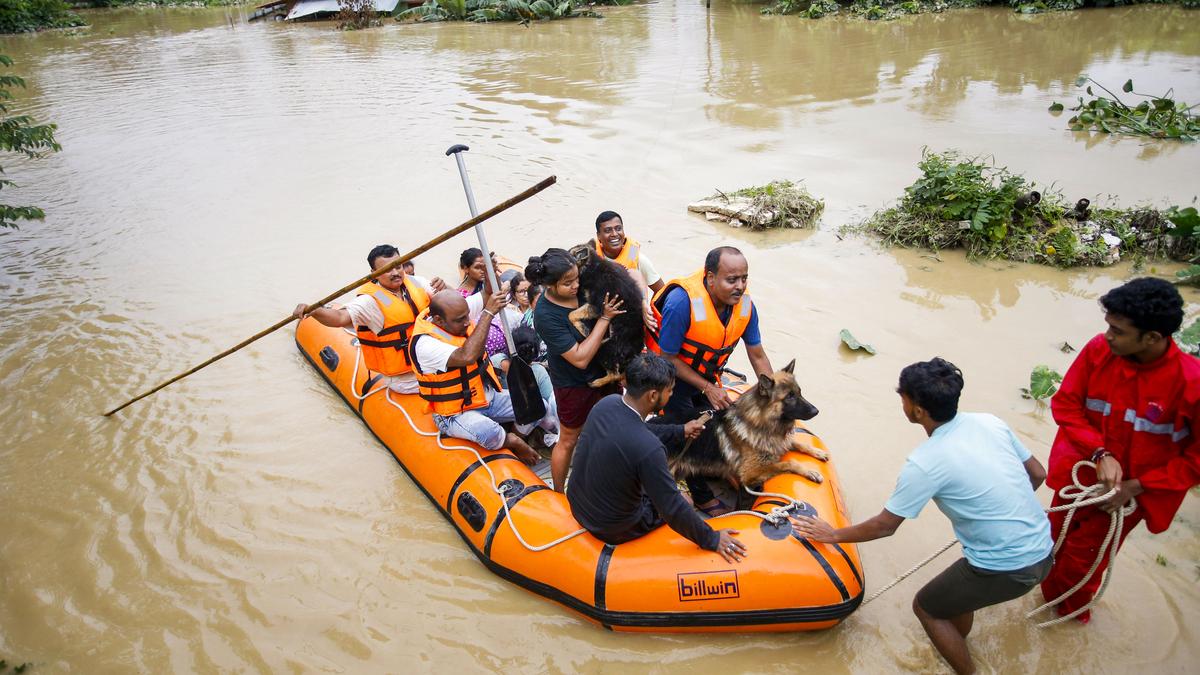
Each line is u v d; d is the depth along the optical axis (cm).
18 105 1592
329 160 1178
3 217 778
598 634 393
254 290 793
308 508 496
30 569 455
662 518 405
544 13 2366
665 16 2339
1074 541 358
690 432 432
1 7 2650
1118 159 992
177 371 657
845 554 382
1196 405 308
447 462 478
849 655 375
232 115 1450
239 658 393
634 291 428
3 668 393
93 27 2806
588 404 443
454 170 1101
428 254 849
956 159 1012
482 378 498
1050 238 771
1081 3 1980
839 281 746
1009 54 1572
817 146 1113
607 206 951
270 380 642
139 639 406
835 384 587
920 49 1664
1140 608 387
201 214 1002
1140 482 333
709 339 432
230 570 449
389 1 2652
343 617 414
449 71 1730
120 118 1468
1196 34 1636
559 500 431
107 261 879
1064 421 351
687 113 1307
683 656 378
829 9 2150
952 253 798
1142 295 299
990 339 635
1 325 741
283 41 2289
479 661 384
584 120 1302
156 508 500
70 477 532
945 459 315
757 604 370
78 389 635
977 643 375
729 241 841
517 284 588
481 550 435
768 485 424
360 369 591
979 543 321
